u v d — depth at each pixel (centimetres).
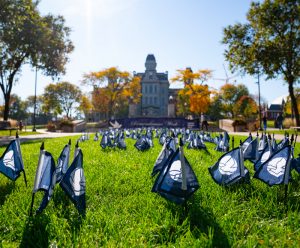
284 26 3419
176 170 388
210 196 466
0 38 3031
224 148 1155
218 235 322
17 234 336
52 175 398
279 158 469
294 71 3406
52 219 368
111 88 8219
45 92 9888
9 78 3816
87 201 458
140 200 455
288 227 343
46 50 3538
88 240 313
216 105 9519
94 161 848
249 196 477
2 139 2423
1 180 611
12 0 2659
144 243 308
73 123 5128
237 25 3666
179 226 344
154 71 13275
